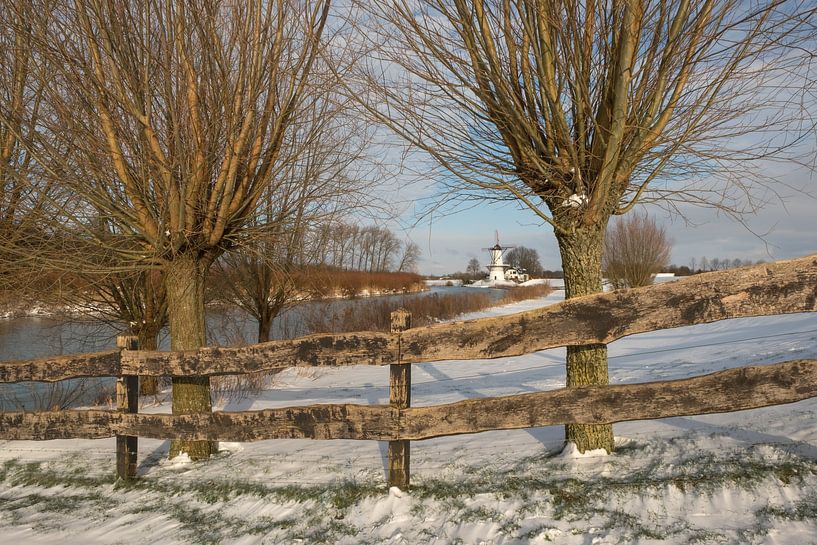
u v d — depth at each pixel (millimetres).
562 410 3654
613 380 8164
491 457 4547
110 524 4074
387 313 19922
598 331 3586
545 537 3119
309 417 4211
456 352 3893
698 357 9203
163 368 4734
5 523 4227
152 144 5133
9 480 5309
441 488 3994
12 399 10617
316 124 6121
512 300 45531
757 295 3254
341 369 13664
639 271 32906
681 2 3770
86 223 5938
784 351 7777
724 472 3500
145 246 5723
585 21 4070
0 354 13273
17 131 5418
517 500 3635
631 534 3037
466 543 3203
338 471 4613
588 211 4297
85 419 4973
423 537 3354
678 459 3863
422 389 9750
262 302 13445
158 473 5121
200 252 5859
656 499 3365
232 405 8906
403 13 4309
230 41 5402
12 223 6234
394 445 4047
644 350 12414
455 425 3865
